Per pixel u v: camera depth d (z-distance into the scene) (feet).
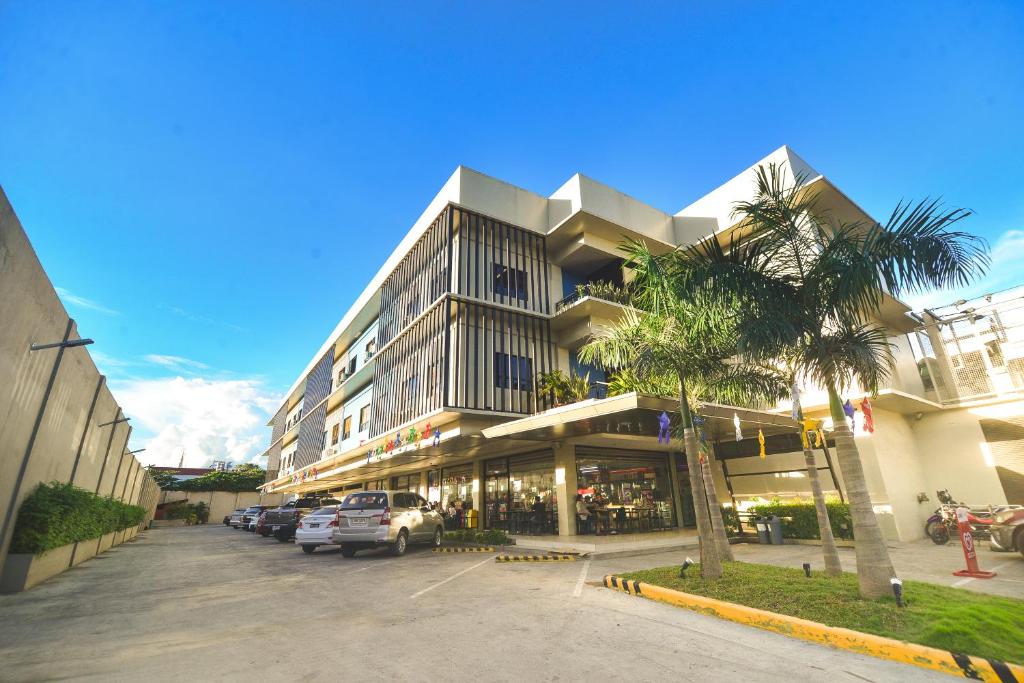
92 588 30.22
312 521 50.31
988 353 54.13
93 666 15.16
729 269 23.32
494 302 67.21
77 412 39.58
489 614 21.21
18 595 28.07
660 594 23.76
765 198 24.99
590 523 55.62
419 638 17.70
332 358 138.62
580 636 17.78
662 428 31.50
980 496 52.06
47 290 29.32
